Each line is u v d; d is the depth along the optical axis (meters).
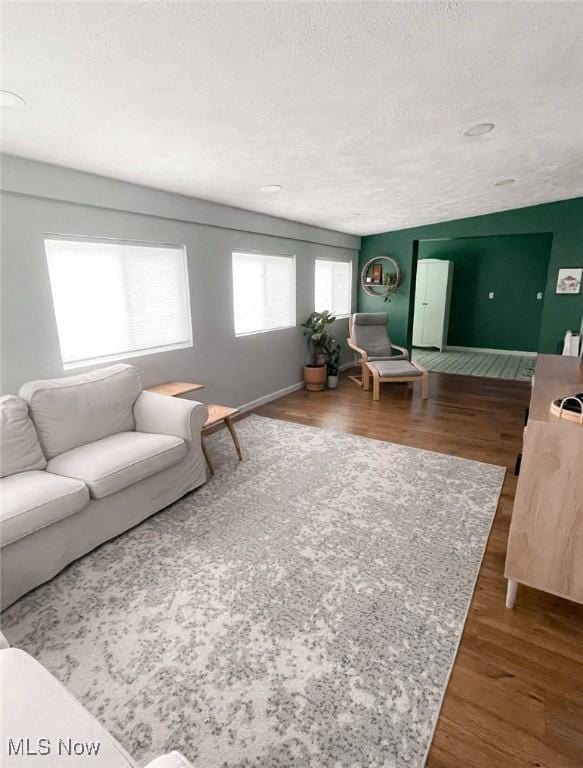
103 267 2.89
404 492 2.65
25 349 2.41
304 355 5.35
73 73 1.47
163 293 3.36
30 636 1.59
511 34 1.49
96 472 2.03
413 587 1.83
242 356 4.24
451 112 2.16
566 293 5.03
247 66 1.53
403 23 1.37
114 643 1.56
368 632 1.60
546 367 2.76
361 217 4.86
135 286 3.13
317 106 1.93
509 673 1.42
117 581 1.88
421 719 1.27
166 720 1.28
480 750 1.19
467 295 8.11
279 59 1.50
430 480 2.80
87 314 2.84
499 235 5.32
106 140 2.10
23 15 1.14
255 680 1.41
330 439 3.57
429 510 2.44
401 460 3.12
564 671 1.43
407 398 4.86
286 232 4.57
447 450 3.31
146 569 1.96
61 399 2.32
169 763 0.73
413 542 2.14
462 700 1.33
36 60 1.37
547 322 5.21
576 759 1.16
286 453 3.28
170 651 1.52
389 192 3.83
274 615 1.68
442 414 4.25
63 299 2.68
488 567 1.97
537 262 7.36
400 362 5.08
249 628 1.62
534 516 1.56
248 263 4.26
